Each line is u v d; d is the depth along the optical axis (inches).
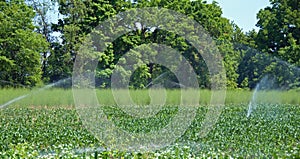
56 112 1038.4
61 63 1723.7
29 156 458.0
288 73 1685.5
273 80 1701.5
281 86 1681.8
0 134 627.8
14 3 1732.3
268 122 821.9
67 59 1688.0
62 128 714.2
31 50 1637.6
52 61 1728.6
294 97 1395.2
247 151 497.0
